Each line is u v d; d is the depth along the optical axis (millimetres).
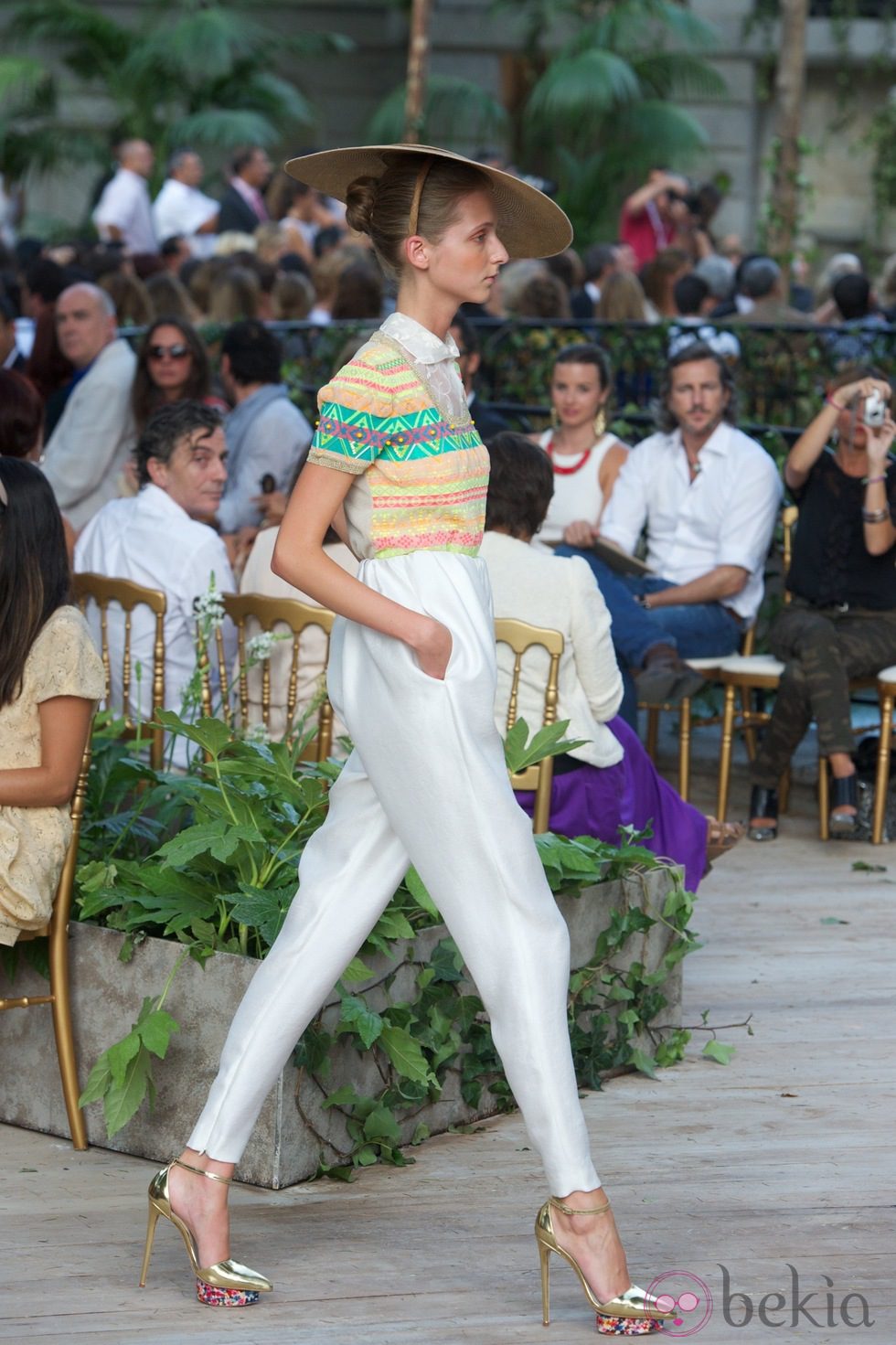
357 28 37656
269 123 33688
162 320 11664
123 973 6211
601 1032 6812
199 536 8680
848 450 10695
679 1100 6793
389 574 4871
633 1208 5812
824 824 10727
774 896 9562
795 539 10867
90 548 8945
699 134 33500
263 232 21844
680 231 25438
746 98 36438
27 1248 5527
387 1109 6148
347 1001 5930
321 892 5078
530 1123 4930
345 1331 5012
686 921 7230
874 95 36906
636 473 11883
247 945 6277
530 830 4922
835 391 10617
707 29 33906
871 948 8703
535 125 33969
